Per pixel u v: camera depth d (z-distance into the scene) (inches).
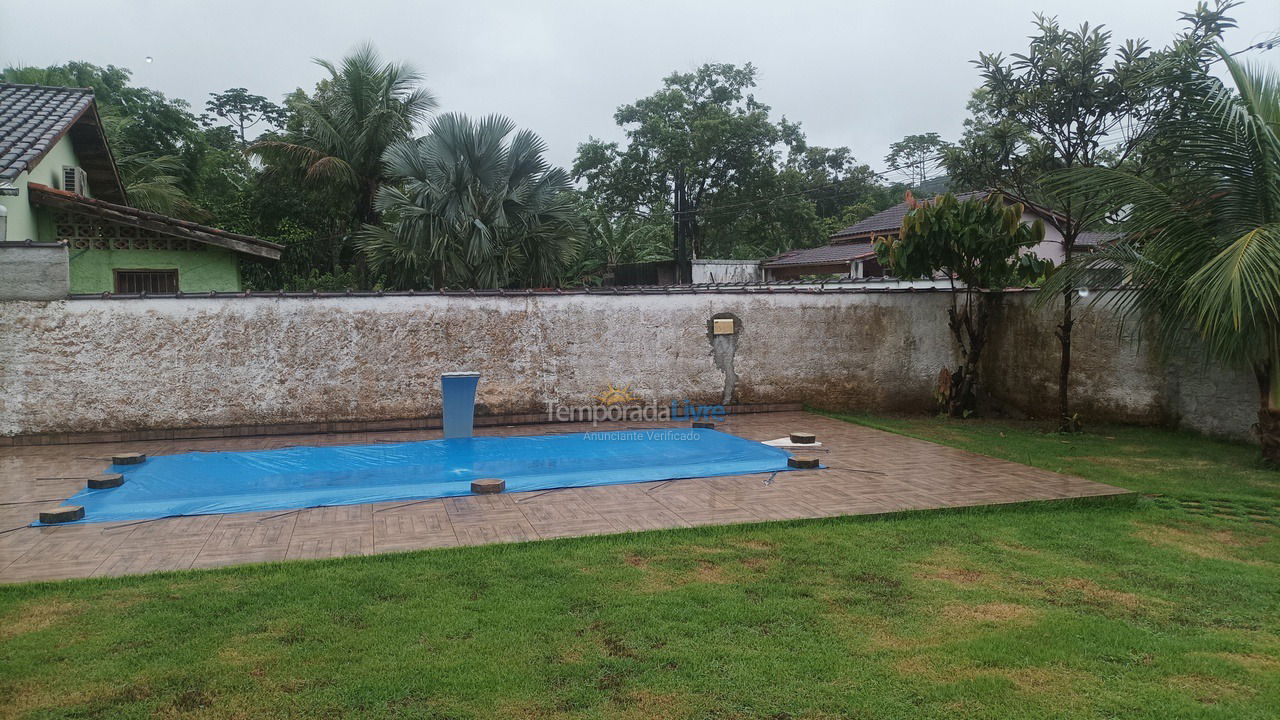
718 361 453.1
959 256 428.8
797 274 1107.3
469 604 162.7
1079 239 852.0
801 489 269.3
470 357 415.8
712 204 1382.9
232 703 122.2
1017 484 275.7
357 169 888.9
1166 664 137.2
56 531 218.7
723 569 187.5
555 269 629.3
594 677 131.6
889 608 162.7
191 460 323.3
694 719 118.6
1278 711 120.9
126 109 967.0
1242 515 239.6
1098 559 197.8
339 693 125.3
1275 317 282.2
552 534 213.9
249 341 387.5
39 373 366.3
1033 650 141.6
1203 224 299.9
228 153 1203.9
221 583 174.7
